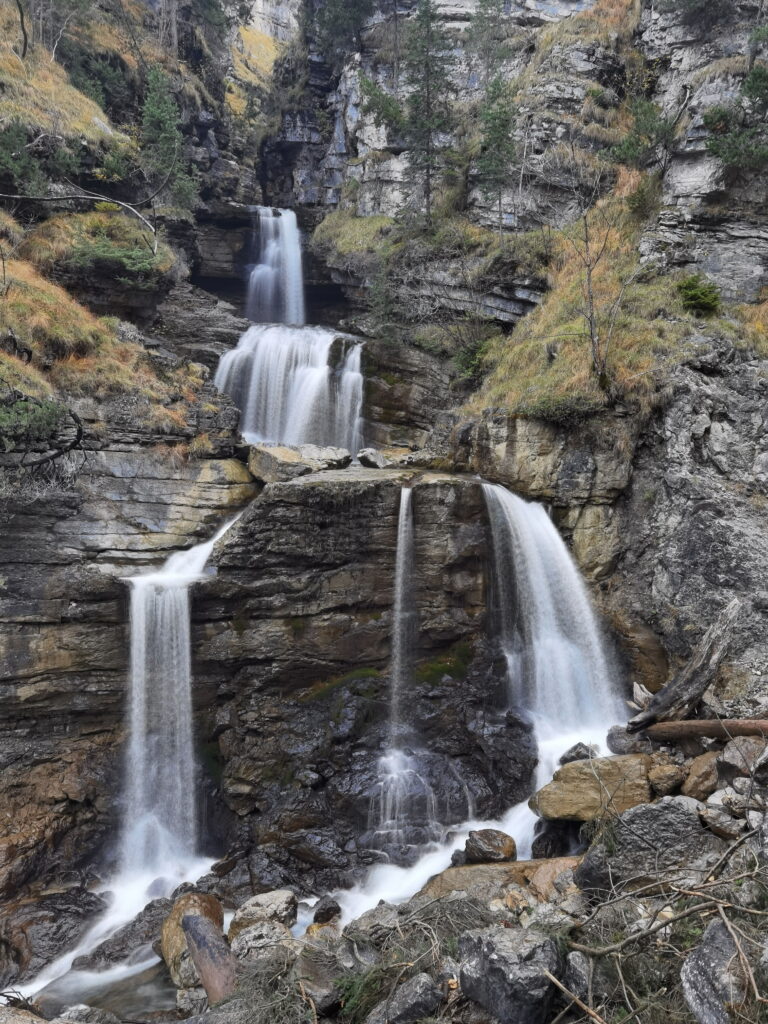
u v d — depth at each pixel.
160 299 27.05
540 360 23.12
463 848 15.10
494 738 17.03
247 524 17.45
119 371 20.27
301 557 17.84
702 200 25.72
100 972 12.41
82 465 18.34
